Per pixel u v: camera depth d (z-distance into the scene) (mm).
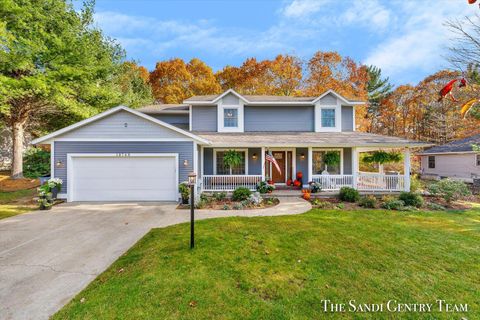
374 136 12531
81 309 3082
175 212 8438
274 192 11523
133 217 7773
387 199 9836
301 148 13531
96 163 10453
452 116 23578
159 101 28688
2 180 13719
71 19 14477
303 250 4887
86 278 3922
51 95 13062
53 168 10273
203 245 5078
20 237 5891
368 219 7312
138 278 3771
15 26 11656
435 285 3693
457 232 6082
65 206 9422
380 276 3932
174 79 28828
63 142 10328
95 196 10422
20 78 12844
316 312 3059
